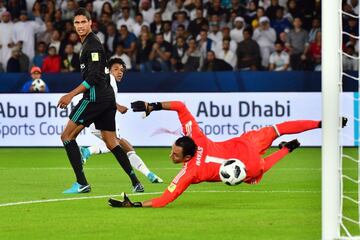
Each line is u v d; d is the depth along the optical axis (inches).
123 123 2042.3
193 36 2346.2
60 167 1646.2
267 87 2078.0
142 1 2449.6
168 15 2450.8
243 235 890.1
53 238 882.1
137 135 2044.8
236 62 2335.1
